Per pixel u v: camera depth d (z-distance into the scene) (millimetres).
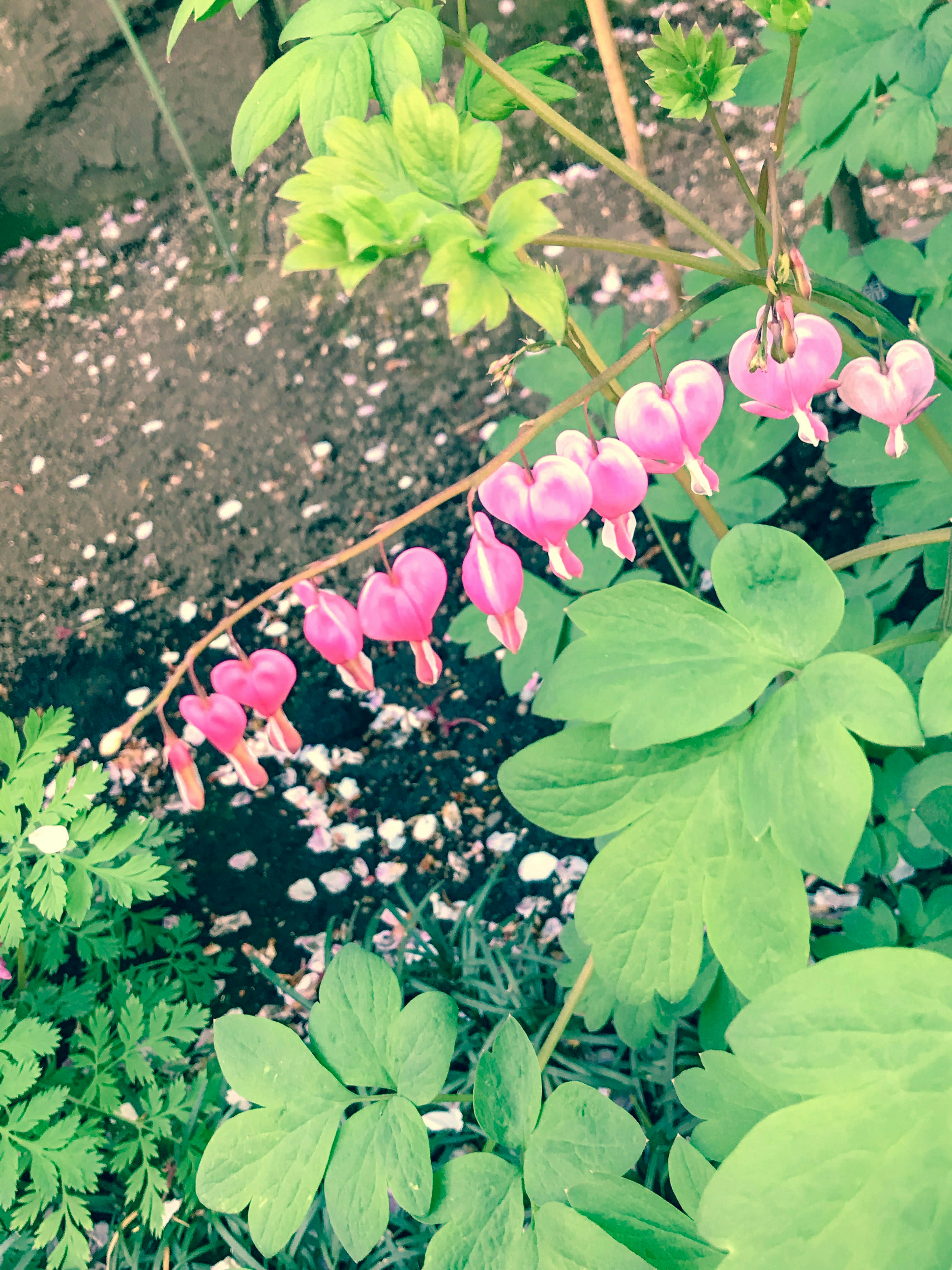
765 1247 256
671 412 287
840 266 451
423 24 295
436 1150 469
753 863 299
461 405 950
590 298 928
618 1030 411
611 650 301
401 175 279
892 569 447
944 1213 252
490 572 277
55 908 459
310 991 627
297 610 870
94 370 1167
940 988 262
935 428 348
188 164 1147
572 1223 307
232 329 1139
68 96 1291
